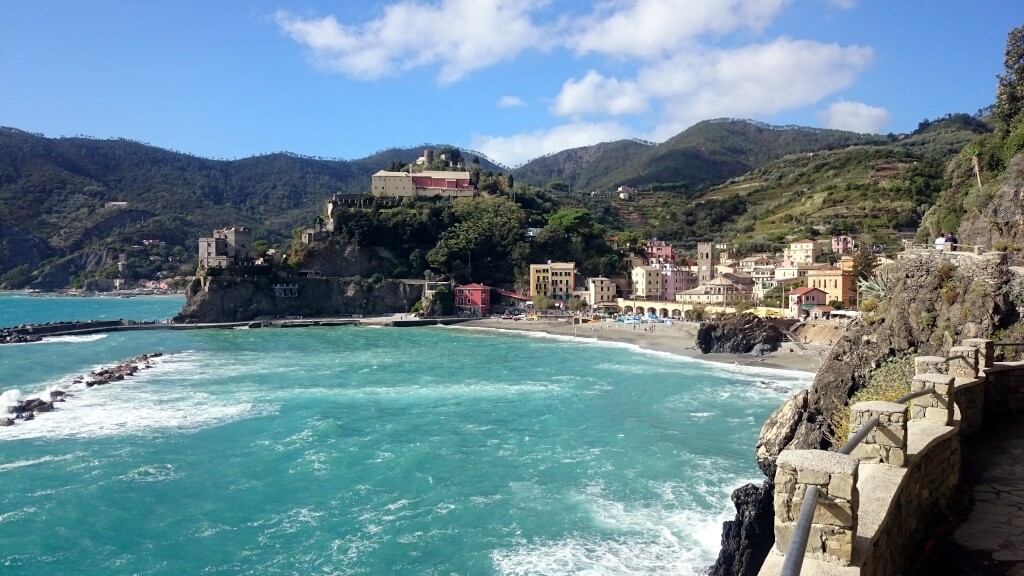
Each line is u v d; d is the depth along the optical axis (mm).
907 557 13891
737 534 34156
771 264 184875
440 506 44656
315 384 87938
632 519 41969
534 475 50125
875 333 41625
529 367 103750
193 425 65062
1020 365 23531
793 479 10742
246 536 40656
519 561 37156
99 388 84688
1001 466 18984
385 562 37375
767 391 81125
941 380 17516
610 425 64438
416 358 115062
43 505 45000
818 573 10016
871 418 14039
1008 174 66188
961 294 37719
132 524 42281
